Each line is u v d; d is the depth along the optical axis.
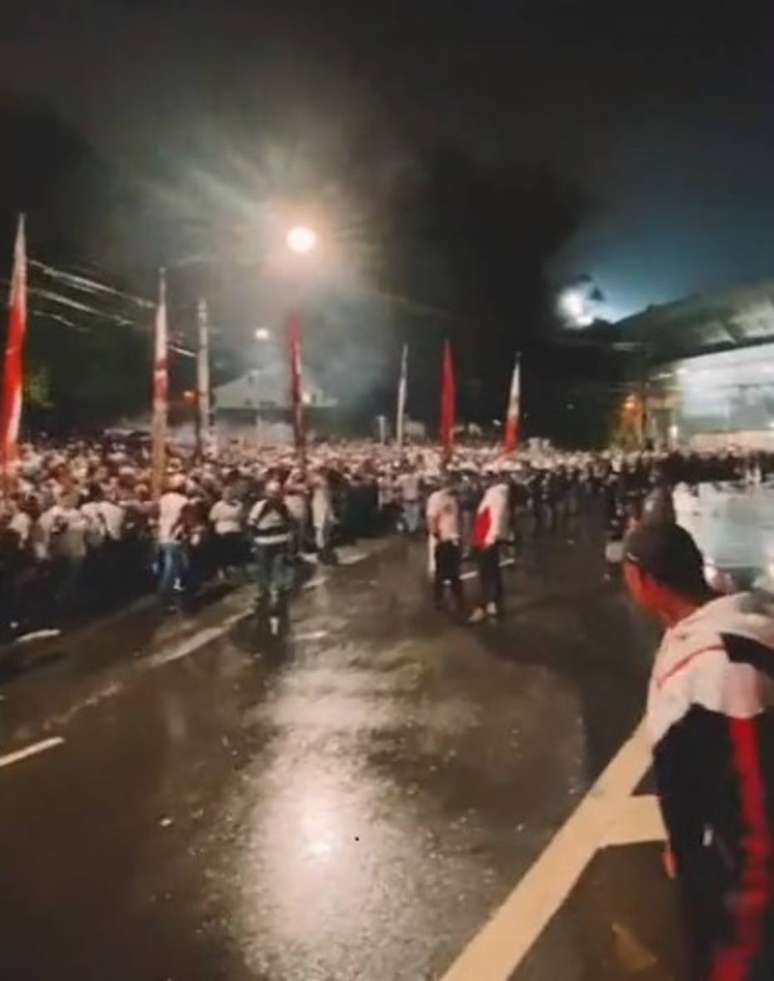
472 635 15.40
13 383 15.69
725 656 2.91
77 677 12.87
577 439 80.44
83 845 7.39
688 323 81.19
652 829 7.36
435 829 7.53
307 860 7.04
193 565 19.52
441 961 5.59
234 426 59.41
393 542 29.80
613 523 30.86
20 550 15.62
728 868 2.80
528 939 5.79
